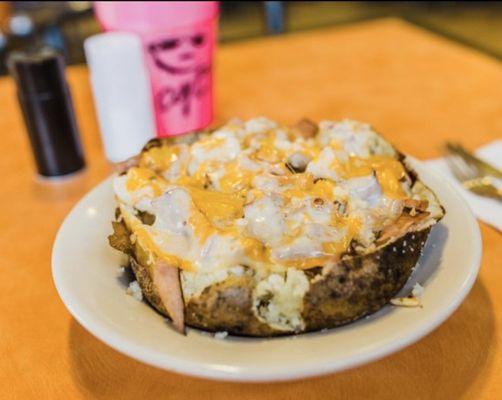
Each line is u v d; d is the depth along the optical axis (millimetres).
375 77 485
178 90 395
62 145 361
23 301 265
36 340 242
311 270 200
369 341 188
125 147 376
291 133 275
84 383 219
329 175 227
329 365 180
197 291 202
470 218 243
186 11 369
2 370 228
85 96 481
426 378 211
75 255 240
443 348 223
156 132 404
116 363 227
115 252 249
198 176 239
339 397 206
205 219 211
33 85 344
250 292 200
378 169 235
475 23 955
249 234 207
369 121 412
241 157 238
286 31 701
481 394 204
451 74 481
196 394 211
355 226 210
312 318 202
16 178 374
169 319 210
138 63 365
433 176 273
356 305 202
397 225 212
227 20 1027
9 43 750
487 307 242
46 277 280
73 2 784
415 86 464
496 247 277
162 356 187
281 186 221
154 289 210
